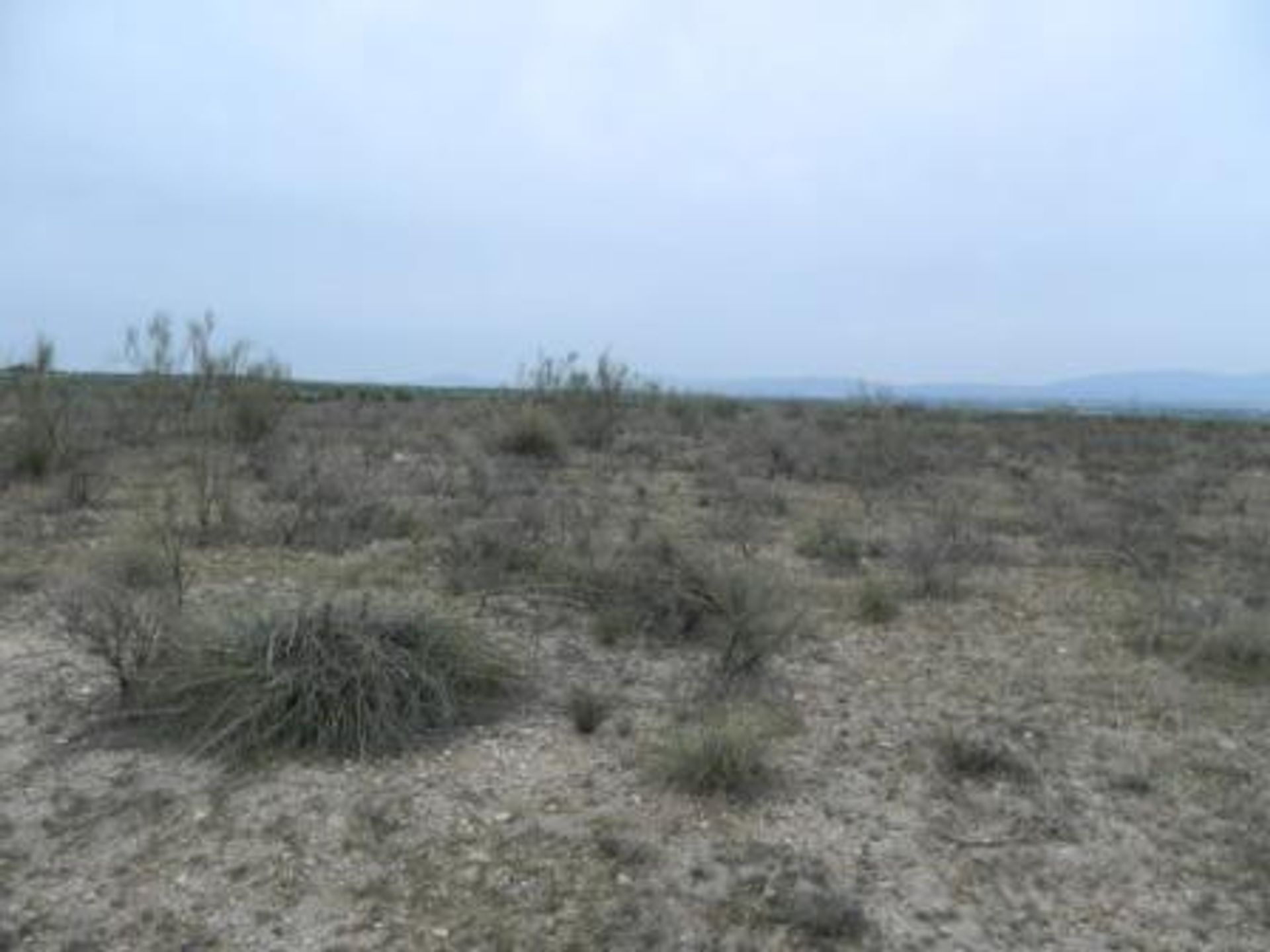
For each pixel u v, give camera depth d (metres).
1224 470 17.73
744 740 4.81
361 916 3.75
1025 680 6.33
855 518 11.33
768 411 24.80
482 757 4.94
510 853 4.15
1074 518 11.18
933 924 3.80
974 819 4.59
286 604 6.40
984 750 5.07
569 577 7.52
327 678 5.05
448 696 5.27
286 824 4.31
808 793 4.74
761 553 9.31
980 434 22.91
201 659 5.15
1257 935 3.81
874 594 7.50
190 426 14.83
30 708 5.34
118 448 13.77
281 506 10.15
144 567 7.42
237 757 4.77
